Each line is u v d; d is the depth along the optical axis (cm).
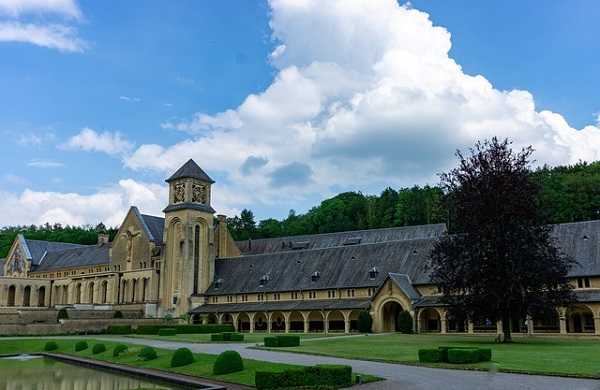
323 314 8975
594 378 3075
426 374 3325
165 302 11175
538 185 5916
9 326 8819
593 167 15188
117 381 3884
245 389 3117
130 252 12200
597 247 7575
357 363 3962
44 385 3759
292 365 3553
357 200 18362
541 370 3309
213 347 5638
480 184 5831
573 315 7525
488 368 3469
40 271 14562
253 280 10731
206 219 11556
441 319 7806
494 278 5662
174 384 3603
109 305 11762
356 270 9488
